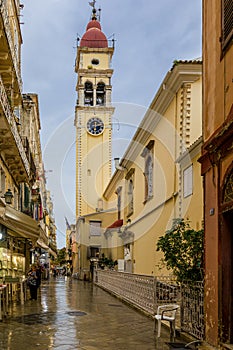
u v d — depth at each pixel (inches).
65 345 345.1
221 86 318.7
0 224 582.2
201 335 334.0
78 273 1627.7
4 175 692.1
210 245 321.4
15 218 565.3
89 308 595.2
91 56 1784.0
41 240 997.2
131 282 637.9
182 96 679.1
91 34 1823.3
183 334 370.6
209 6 356.8
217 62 329.7
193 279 376.5
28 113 1108.5
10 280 593.3
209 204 329.7
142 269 923.4
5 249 624.7
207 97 353.1
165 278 621.0
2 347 335.6
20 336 380.2
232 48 298.7
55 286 1131.3
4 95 526.0
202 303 335.6
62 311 553.9
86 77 1742.1
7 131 585.3
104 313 540.1
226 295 294.8
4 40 565.0
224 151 300.2
